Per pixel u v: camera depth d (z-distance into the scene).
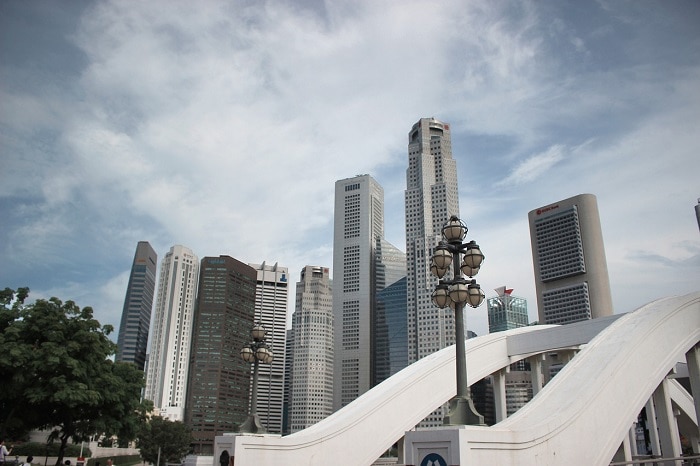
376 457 28.19
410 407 30.52
